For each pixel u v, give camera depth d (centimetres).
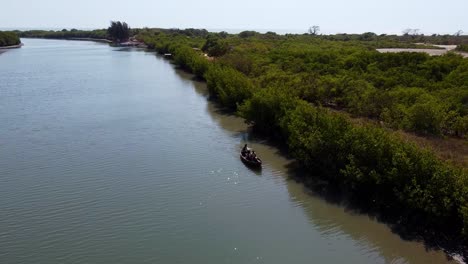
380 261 2955
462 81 6712
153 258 2969
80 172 4400
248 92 6631
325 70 8744
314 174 4388
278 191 4031
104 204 3719
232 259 2964
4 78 10562
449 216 3106
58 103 7594
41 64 13775
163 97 8194
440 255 2986
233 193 3981
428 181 3219
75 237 3219
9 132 5747
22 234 3250
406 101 5878
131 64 13888
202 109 7200
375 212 3597
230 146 5288
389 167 3481
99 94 8494
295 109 4956
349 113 6109
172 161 4759
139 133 5788
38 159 4744
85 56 16700
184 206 3716
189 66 11469
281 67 9519
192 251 3055
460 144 4609
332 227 3397
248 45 14488
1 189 3981
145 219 3481
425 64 7950
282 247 3117
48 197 3838
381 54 9012
